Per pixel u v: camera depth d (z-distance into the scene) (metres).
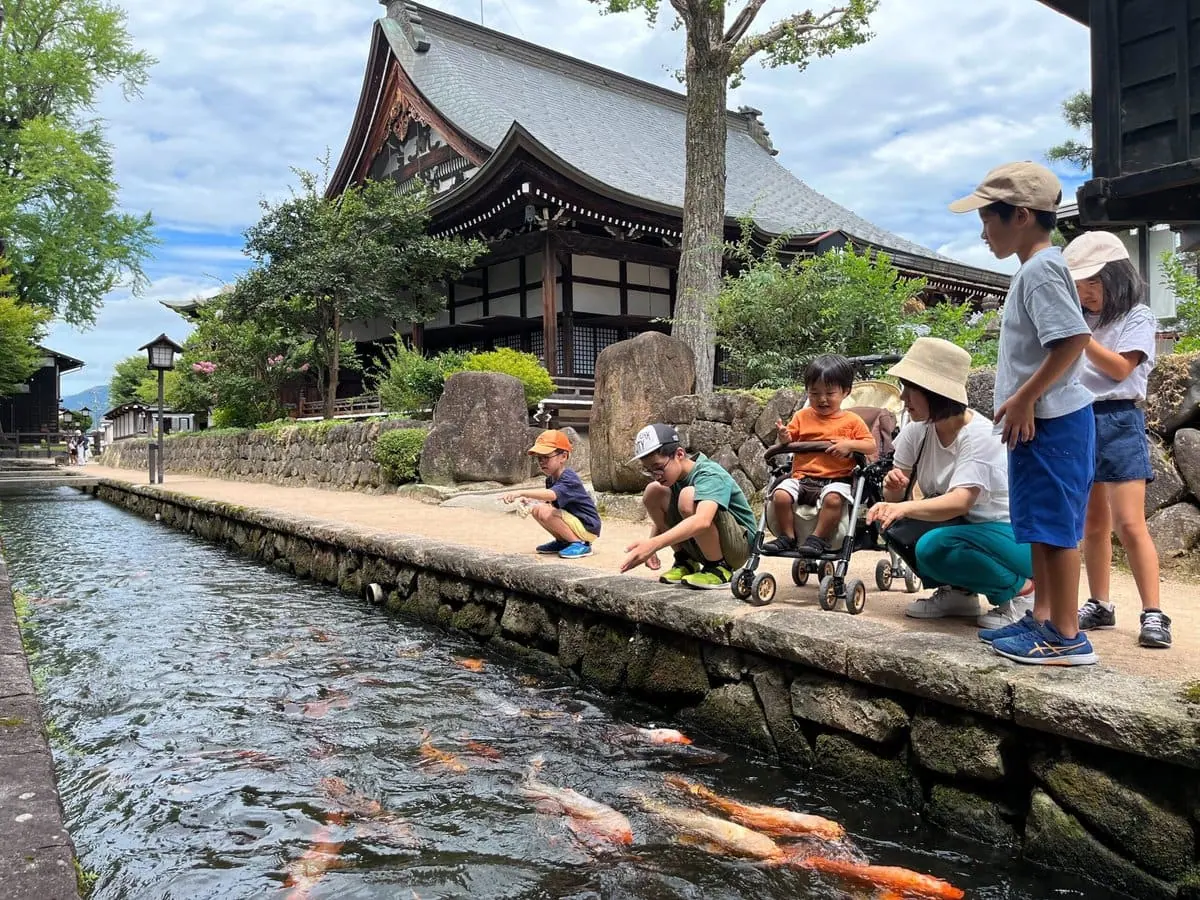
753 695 3.14
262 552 8.31
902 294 7.96
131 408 31.73
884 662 2.58
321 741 3.26
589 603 3.90
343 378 22.64
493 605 4.75
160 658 4.55
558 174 13.60
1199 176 5.16
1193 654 2.55
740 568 3.77
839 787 2.79
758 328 8.17
